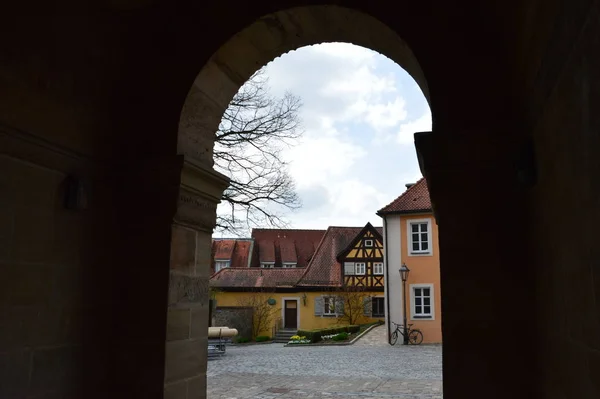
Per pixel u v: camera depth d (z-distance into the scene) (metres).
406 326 25.75
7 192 3.15
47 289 3.38
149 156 3.88
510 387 3.05
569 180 2.12
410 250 26.38
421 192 27.17
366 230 36.69
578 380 2.10
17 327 3.17
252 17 3.81
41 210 3.38
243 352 23.36
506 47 3.24
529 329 3.08
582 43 1.77
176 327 3.76
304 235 55.31
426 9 3.54
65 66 3.55
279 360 18.78
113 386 3.66
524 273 3.14
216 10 3.92
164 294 3.68
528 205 3.12
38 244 3.34
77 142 3.66
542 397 2.90
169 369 3.64
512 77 3.23
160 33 4.00
